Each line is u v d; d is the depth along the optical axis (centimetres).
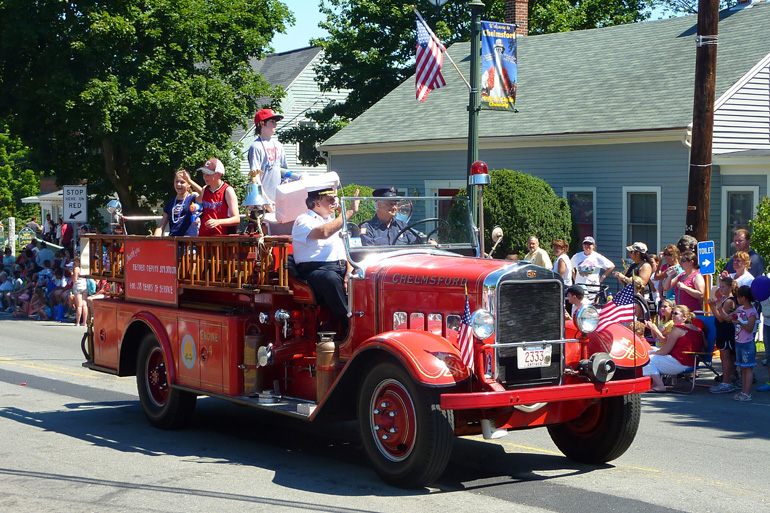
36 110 2577
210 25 2584
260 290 750
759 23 2011
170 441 818
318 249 728
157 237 881
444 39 3062
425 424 605
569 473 687
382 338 633
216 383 793
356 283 711
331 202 734
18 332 1783
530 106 2161
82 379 1180
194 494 629
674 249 1184
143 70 2383
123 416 941
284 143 3322
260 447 792
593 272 1410
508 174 1811
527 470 697
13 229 3288
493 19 3092
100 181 2872
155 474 691
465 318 611
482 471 694
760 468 704
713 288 1174
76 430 867
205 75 2556
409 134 2338
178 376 845
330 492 631
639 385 661
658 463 721
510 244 1788
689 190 1280
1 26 2420
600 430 702
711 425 873
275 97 2752
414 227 773
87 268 1015
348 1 3219
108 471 702
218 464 725
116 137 2383
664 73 2009
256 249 748
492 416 643
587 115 1977
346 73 3169
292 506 595
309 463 727
